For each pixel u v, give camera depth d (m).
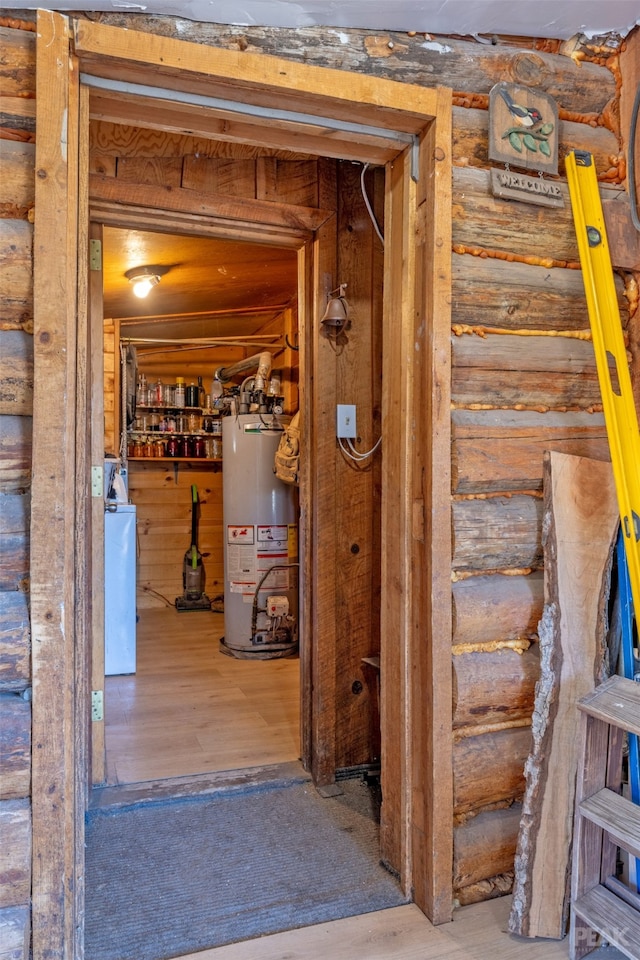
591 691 1.58
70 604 1.38
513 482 1.78
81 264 1.54
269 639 4.11
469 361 1.77
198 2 1.44
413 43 1.71
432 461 1.69
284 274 3.92
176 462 5.79
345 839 2.05
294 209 2.35
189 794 2.31
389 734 1.89
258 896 1.75
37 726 1.34
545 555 1.68
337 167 2.42
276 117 1.63
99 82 1.48
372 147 1.81
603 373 1.74
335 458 2.43
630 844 1.36
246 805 2.26
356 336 2.47
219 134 1.72
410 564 1.79
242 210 2.29
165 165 2.22
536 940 1.58
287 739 2.82
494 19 1.71
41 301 1.35
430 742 1.68
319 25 1.61
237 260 3.59
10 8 1.39
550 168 1.84
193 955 1.52
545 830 1.60
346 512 2.47
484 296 1.79
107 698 3.32
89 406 2.33
